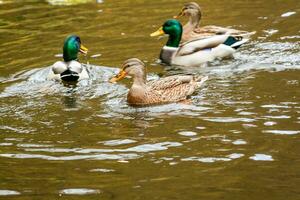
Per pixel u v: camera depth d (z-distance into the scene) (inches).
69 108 592.1
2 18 936.3
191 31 819.4
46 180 440.8
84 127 542.6
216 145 492.1
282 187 418.3
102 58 749.3
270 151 476.4
